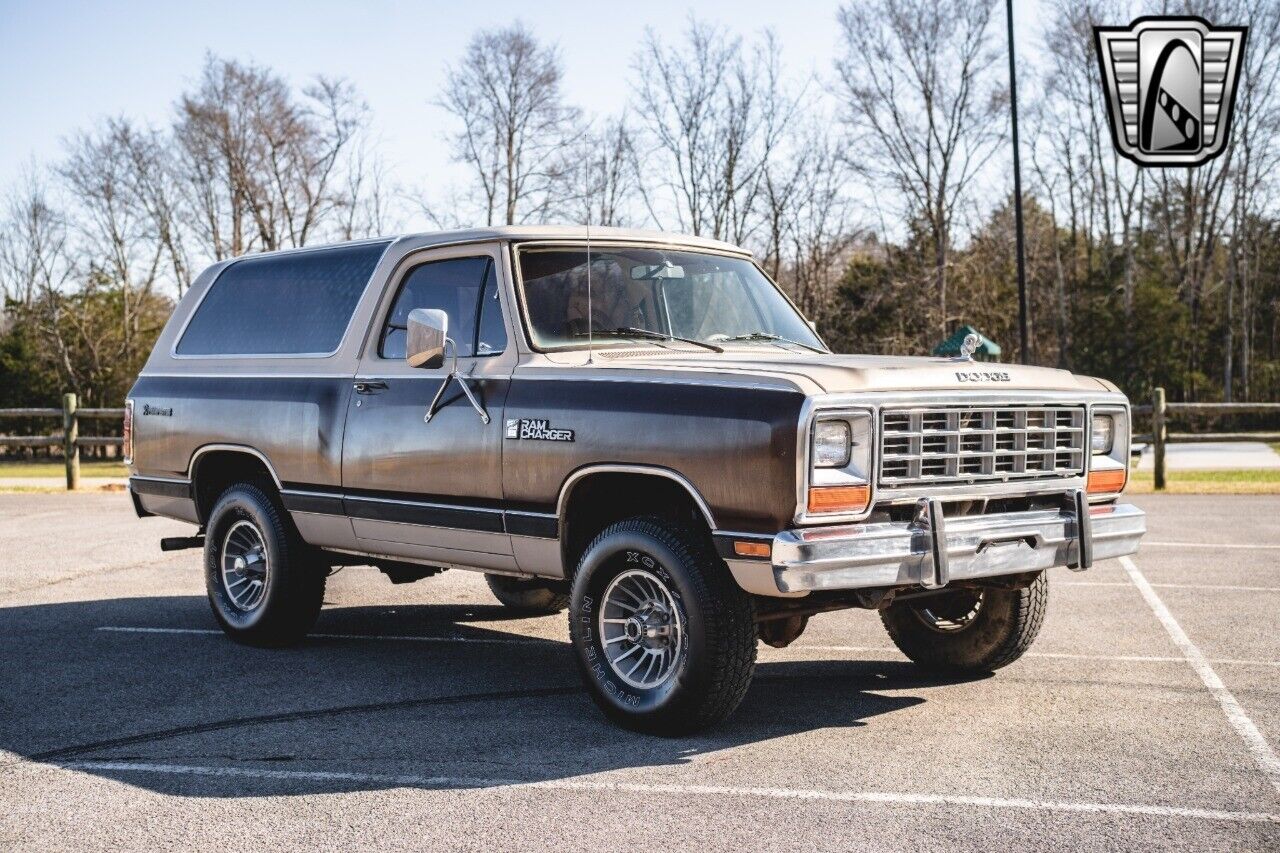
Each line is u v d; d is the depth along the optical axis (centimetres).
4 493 1861
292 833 413
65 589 938
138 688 618
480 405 577
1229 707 571
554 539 553
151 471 777
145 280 5462
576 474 536
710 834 407
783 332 648
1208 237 5481
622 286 610
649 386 520
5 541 1231
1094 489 571
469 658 693
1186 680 625
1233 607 829
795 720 552
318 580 712
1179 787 454
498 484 569
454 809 435
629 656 540
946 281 4434
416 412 609
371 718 558
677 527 516
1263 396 5422
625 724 533
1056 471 549
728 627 504
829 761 488
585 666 544
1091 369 5116
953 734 527
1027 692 604
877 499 488
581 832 410
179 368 770
